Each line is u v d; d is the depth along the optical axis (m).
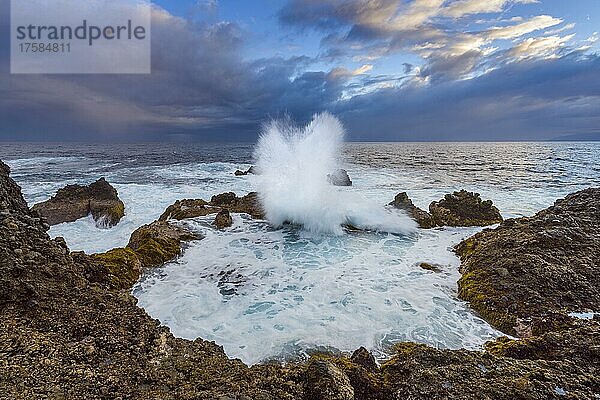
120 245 12.12
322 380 4.41
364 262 9.92
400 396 4.41
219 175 28.95
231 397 4.04
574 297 7.22
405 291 8.20
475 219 14.56
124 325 5.49
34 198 18.97
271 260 10.05
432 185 24.77
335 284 8.55
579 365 4.79
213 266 9.61
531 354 5.33
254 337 6.43
